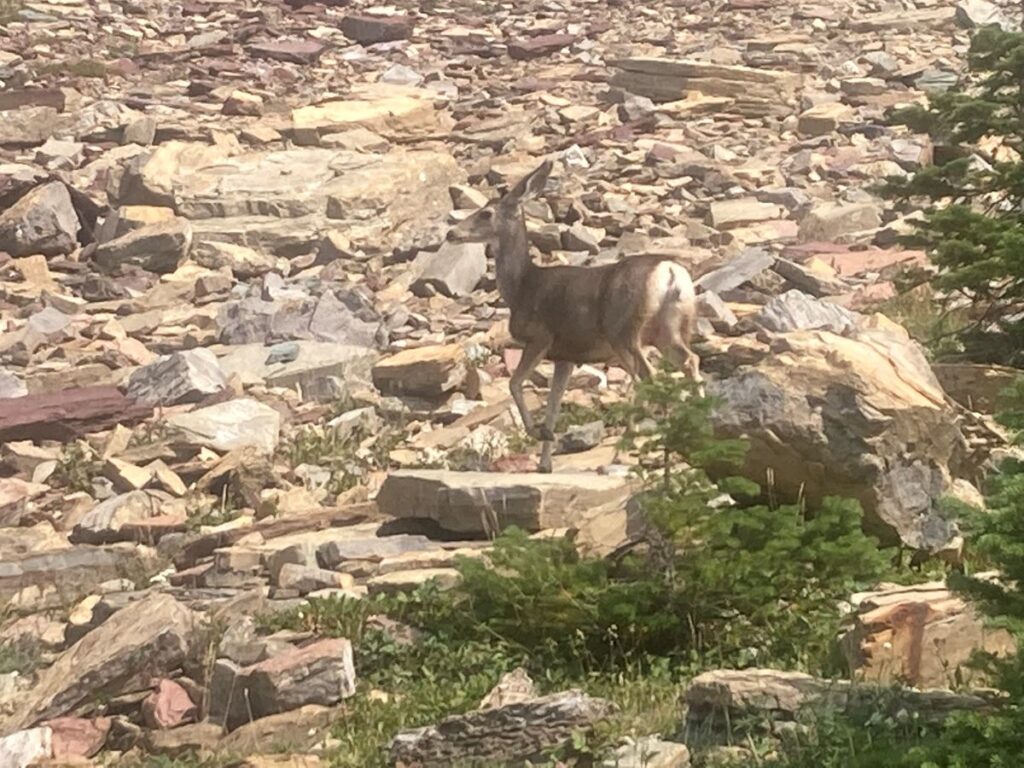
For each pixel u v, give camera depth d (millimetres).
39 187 24672
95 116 29078
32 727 10930
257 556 13266
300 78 32156
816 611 10547
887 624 9617
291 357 19266
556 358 14203
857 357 11820
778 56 32406
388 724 10250
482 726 9414
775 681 9148
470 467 15352
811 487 11609
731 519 10406
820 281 20391
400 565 12523
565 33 35219
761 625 10508
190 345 20656
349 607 11750
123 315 22109
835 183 25594
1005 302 16656
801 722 8883
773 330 17781
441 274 21875
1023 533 7895
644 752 8828
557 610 10695
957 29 34844
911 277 17562
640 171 26203
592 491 12820
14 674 12047
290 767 9820
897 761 7961
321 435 17156
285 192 24781
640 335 13742
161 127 28094
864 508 11531
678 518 10359
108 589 13523
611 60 32469
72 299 22422
